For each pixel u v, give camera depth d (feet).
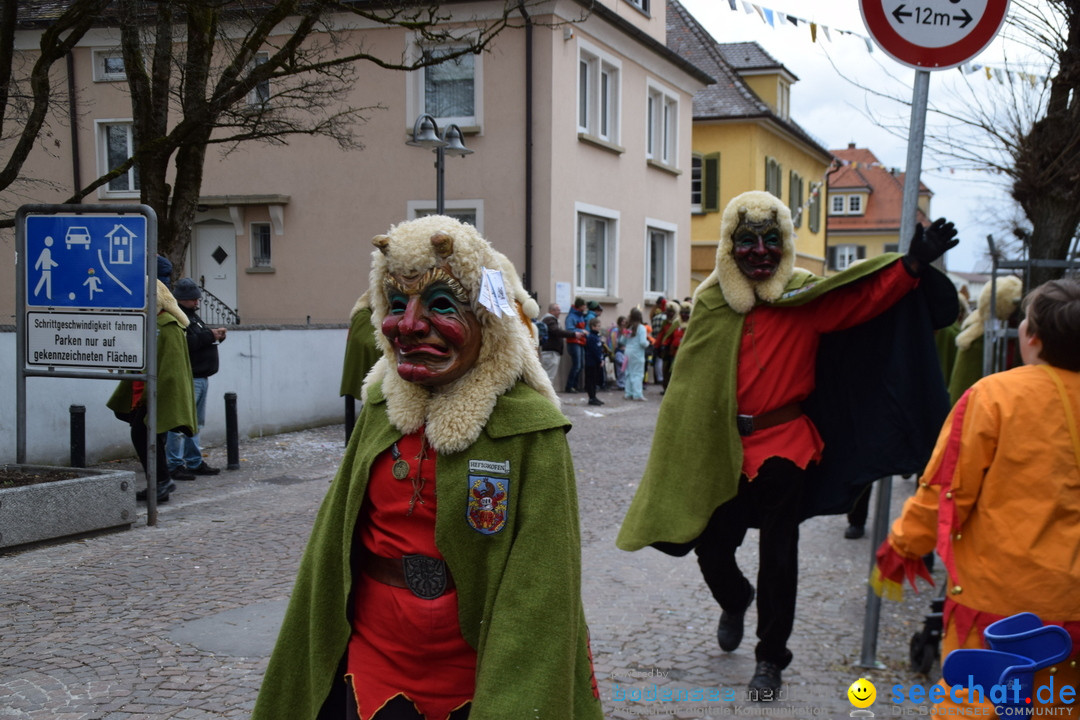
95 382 29.78
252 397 36.94
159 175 32.58
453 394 7.58
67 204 23.00
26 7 29.17
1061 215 23.86
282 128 34.09
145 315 22.66
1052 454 8.28
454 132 37.55
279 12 29.86
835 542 22.75
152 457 22.80
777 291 13.73
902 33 13.61
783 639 13.19
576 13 53.67
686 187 72.33
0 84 25.13
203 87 31.96
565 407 50.42
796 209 106.42
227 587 17.81
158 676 13.51
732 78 92.32
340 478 8.18
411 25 30.89
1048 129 23.34
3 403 27.22
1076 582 8.20
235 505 25.31
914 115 13.92
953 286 13.34
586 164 56.59
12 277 57.36
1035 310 8.61
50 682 13.25
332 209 55.01
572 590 7.31
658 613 16.88
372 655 7.75
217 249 57.67
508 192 53.06
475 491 7.41
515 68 52.16
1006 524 8.40
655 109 67.41
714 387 14.01
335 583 8.02
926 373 13.58
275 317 56.44
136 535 21.83
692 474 13.99
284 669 8.19
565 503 7.45
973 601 8.62
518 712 6.79
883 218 173.99
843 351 14.40
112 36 43.88
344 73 37.24
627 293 63.52
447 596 7.54
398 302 7.65
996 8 13.44
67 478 22.02
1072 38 22.29
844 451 14.53
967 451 8.50
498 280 7.64
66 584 17.87
